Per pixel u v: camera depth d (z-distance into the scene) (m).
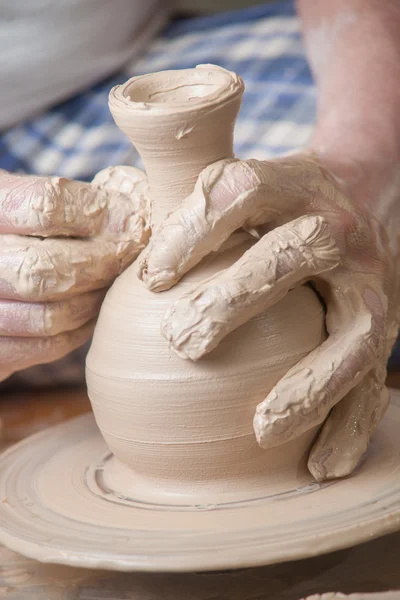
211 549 0.84
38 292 1.03
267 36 2.33
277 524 0.88
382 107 1.38
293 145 2.13
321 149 1.26
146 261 0.96
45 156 2.24
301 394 0.92
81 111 2.29
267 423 0.91
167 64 2.36
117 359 0.98
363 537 0.86
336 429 1.01
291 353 0.96
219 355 0.93
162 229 0.94
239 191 0.92
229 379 0.93
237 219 0.93
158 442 0.96
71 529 0.95
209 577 0.96
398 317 1.17
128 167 1.20
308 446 1.01
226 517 0.92
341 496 0.94
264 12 2.44
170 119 0.93
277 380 0.95
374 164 1.25
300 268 0.92
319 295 1.05
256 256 0.92
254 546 0.84
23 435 1.77
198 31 2.47
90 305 1.12
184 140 0.94
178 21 2.60
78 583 0.97
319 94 1.58
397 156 1.29
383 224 1.20
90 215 1.06
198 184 0.93
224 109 0.94
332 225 1.04
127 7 2.30
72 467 1.16
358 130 1.32
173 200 0.99
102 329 1.03
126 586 0.96
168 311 0.92
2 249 1.06
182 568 0.83
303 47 2.25
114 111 0.96
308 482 1.00
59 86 2.25
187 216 0.92
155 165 0.98
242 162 0.94
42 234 1.05
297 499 0.95
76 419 1.37
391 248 1.21
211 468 0.97
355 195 1.17
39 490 1.10
